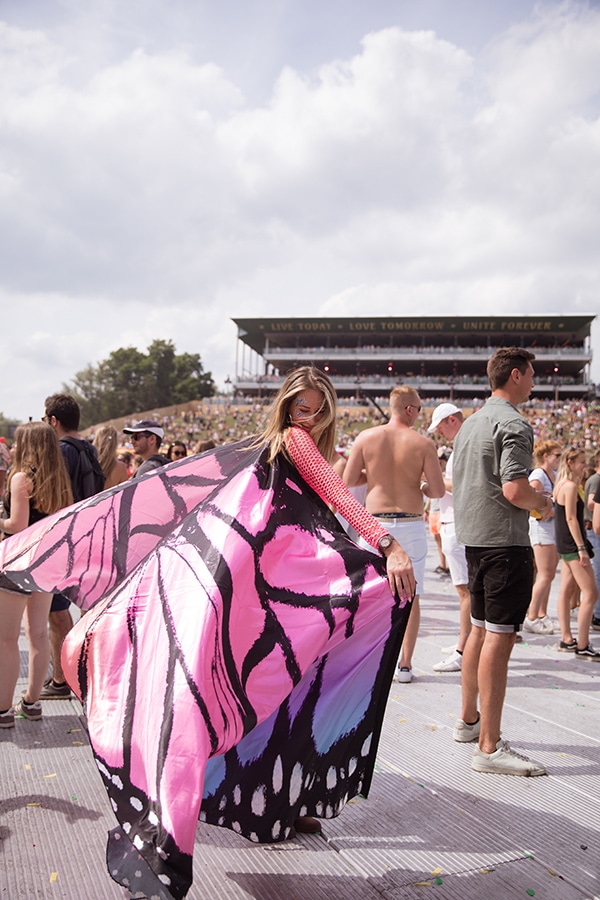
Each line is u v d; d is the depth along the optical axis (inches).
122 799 80.0
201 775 76.8
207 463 109.0
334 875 103.2
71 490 165.5
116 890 96.9
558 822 120.7
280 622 95.3
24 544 112.4
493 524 142.2
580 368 3169.3
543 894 99.6
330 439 109.3
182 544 95.3
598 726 169.9
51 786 129.6
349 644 102.7
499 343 3267.7
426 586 386.3
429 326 3070.9
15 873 100.7
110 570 107.8
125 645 90.3
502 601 140.7
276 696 93.7
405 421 206.1
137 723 83.2
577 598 302.7
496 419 144.7
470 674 155.8
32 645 163.6
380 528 101.0
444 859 108.3
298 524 101.9
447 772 141.6
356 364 3238.2
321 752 100.5
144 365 3880.4
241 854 108.5
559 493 238.2
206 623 85.7
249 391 3083.2
